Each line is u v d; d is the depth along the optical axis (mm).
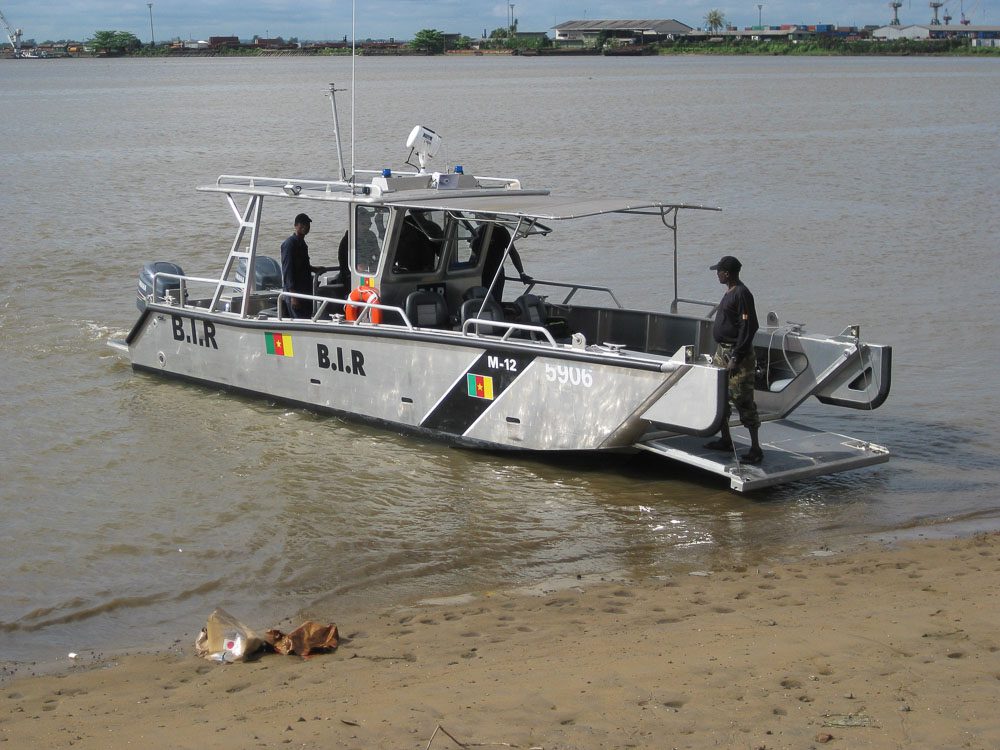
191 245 21531
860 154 38594
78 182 31203
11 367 13891
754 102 72375
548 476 10195
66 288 18219
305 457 10719
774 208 25875
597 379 9664
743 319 9305
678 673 5633
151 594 7824
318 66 190750
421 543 8711
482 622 7051
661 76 124312
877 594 7066
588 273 18984
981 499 9406
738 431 10492
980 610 6461
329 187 11836
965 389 12516
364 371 11453
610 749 4727
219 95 88062
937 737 4680
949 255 20188
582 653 6191
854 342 10062
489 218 11023
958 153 39031
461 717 5191
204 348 12977
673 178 31594
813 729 4816
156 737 5242
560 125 52219
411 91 90812
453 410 10805
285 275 12258
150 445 11047
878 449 9938
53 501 9547
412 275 11609
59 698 6125
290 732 5129
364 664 6352
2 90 103688
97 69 182875
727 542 8602
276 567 8273
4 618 7453
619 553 8445
